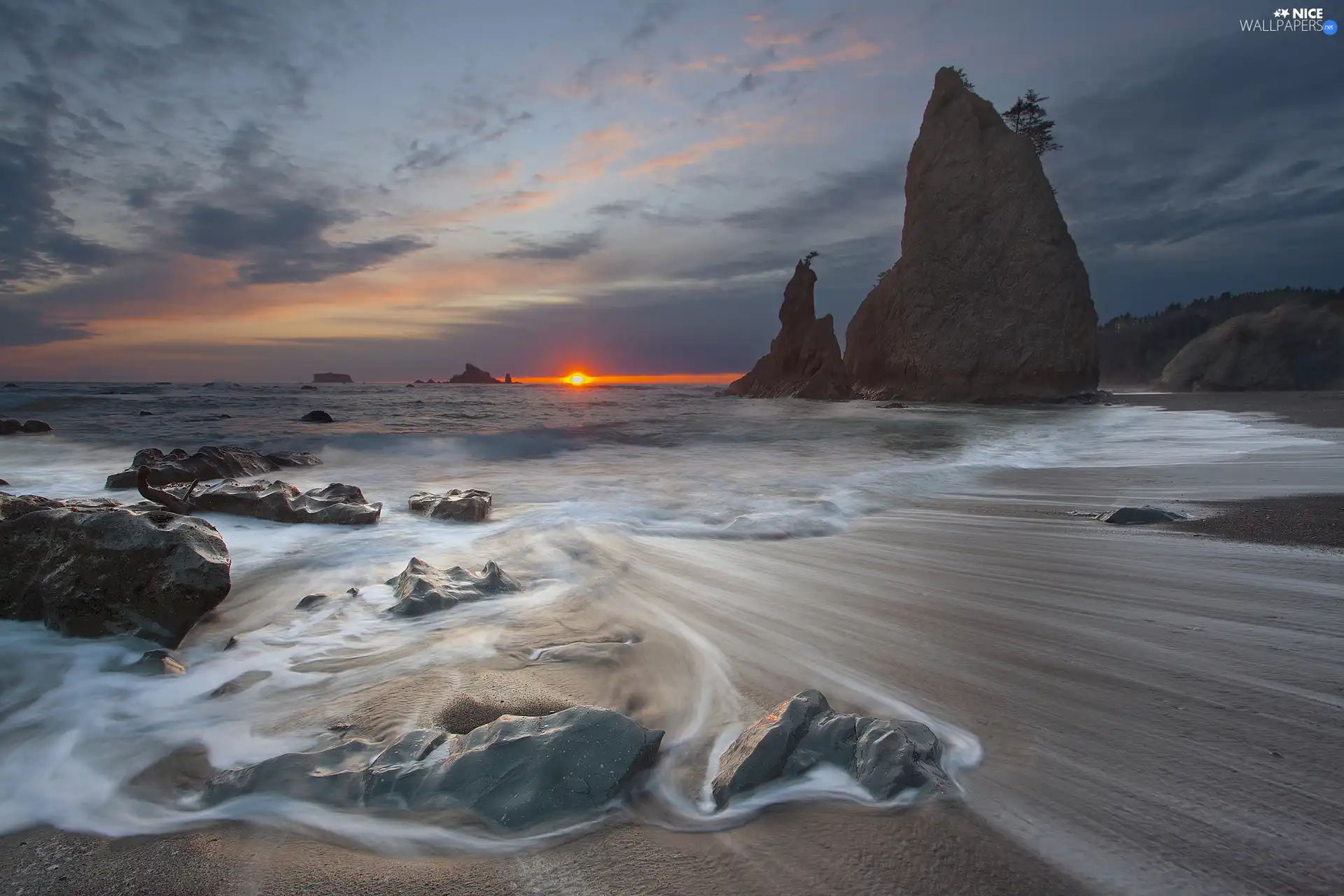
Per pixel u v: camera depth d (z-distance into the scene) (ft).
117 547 10.69
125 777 6.70
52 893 5.03
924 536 17.02
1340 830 5.40
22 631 10.43
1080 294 120.26
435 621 10.97
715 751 6.97
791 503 22.06
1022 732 7.11
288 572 13.91
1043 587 12.37
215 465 26.94
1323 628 9.87
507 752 6.35
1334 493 21.16
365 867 5.34
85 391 127.85
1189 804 5.78
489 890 5.06
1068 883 4.91
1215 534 15.90
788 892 4.95
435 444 42.65
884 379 139.23
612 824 5.80
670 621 10.92
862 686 8.36
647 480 27.99
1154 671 8.57
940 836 5.48
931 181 132.46
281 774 6.36
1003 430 55.62
